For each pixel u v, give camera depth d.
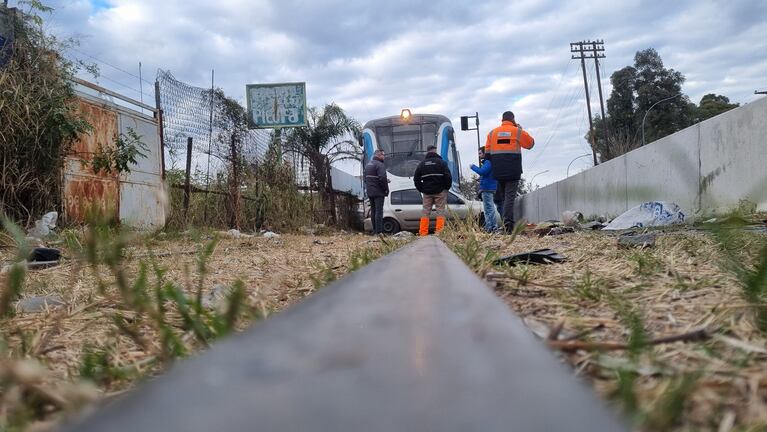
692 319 1.87
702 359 1.38
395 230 18.27
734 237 2.47
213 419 0.39
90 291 3.25
